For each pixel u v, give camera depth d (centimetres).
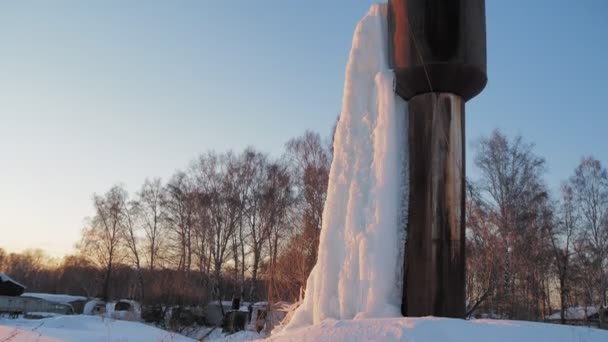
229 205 4228
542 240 2938
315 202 2948
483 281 1794
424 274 827
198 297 3350
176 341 1786
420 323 588
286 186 4028
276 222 3906
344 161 918
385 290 832
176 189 4616
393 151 890
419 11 891
